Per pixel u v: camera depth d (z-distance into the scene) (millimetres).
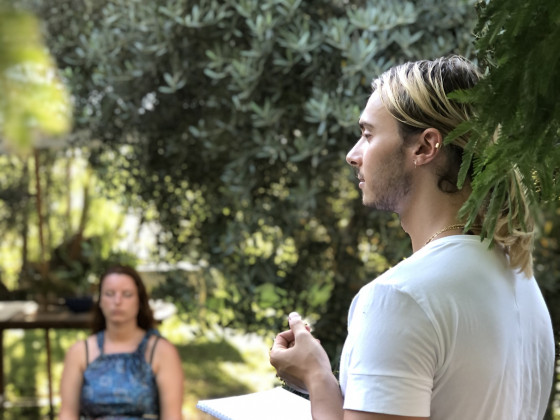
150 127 4062
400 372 1007
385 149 1138
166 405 3387
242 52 3549
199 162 4098
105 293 3436
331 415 1103
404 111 1115
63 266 5582
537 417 1208
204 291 4211
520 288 1157
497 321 1054
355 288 3906
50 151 5754
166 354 3430
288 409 1248
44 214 6164
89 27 4121
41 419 5496
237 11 3705
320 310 3930
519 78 814
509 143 862
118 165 4270
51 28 4223
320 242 4000
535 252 3672
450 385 1041
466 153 931
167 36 3713
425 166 1123
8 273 6371
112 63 3908
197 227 4223
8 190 5996
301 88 3727
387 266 3865
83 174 5871
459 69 1114
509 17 810
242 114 3740
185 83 3889
